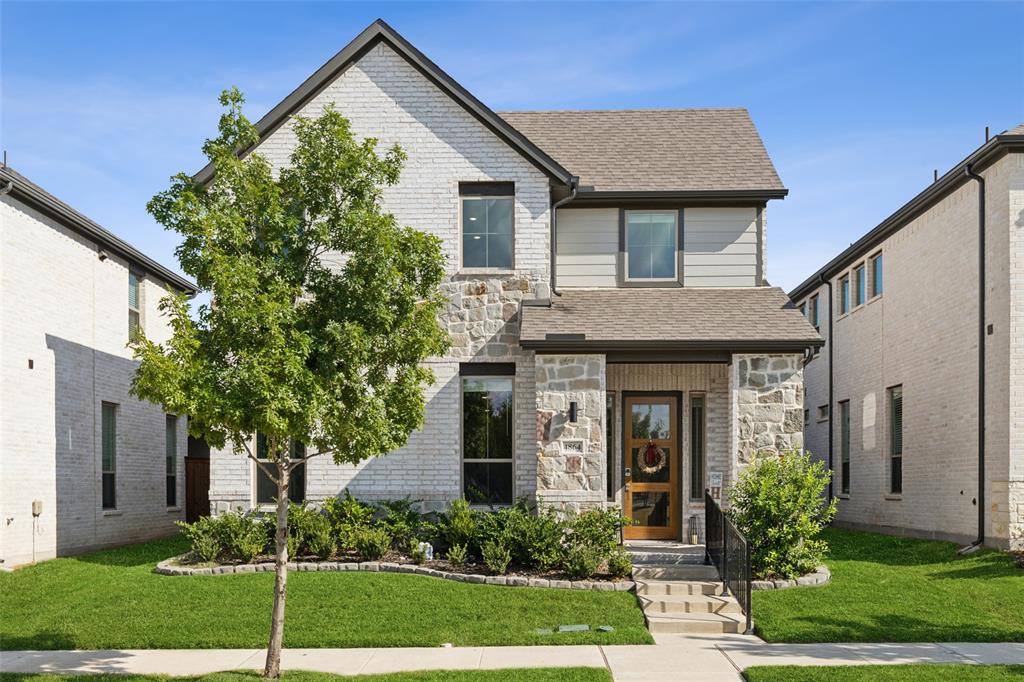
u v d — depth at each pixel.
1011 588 11.60
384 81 14.62
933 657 8.96
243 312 7.93
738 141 16.80
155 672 8.59
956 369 15.64
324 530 12.89
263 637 9.72
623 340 12.98
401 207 14.50
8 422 14.04
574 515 12.86
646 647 9.49
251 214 8.70
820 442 23.45
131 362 18.84
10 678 8.37
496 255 14.59
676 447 14.81
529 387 14.17
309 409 8.01
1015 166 14.03
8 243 14.15
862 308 20.45
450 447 14.12
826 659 8.89
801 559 12.09
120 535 17.91
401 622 10.19
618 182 15.38
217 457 14.02
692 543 14.20
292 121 14.37
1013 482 13.74
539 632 9.95
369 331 8.71
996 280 14.29
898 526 18.12
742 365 13.33
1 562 13.76
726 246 15.39
